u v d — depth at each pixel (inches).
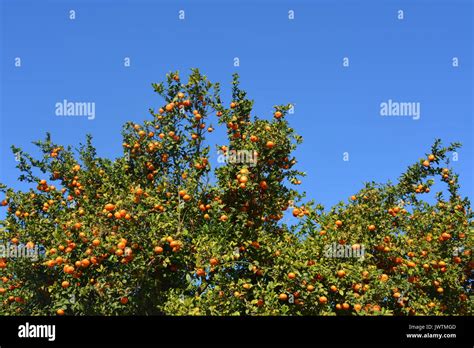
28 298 498.3
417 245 481.7
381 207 526.6
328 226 444.5
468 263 478.9
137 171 548.4
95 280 449.4
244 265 442.0
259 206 461.7
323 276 403.2
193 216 465.4
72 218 467.2
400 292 463.5
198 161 478.0
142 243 432.1
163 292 444.8
